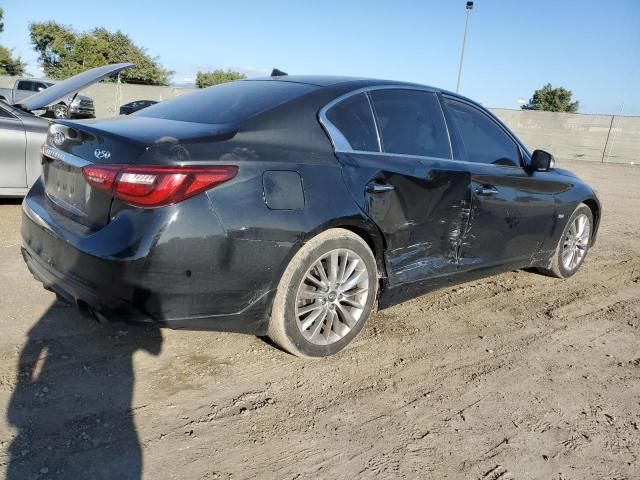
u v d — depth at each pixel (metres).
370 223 3.22
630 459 2.55
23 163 5.87
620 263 6.09
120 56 45.78
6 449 2.31
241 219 2.69
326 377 3.11
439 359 3.42
